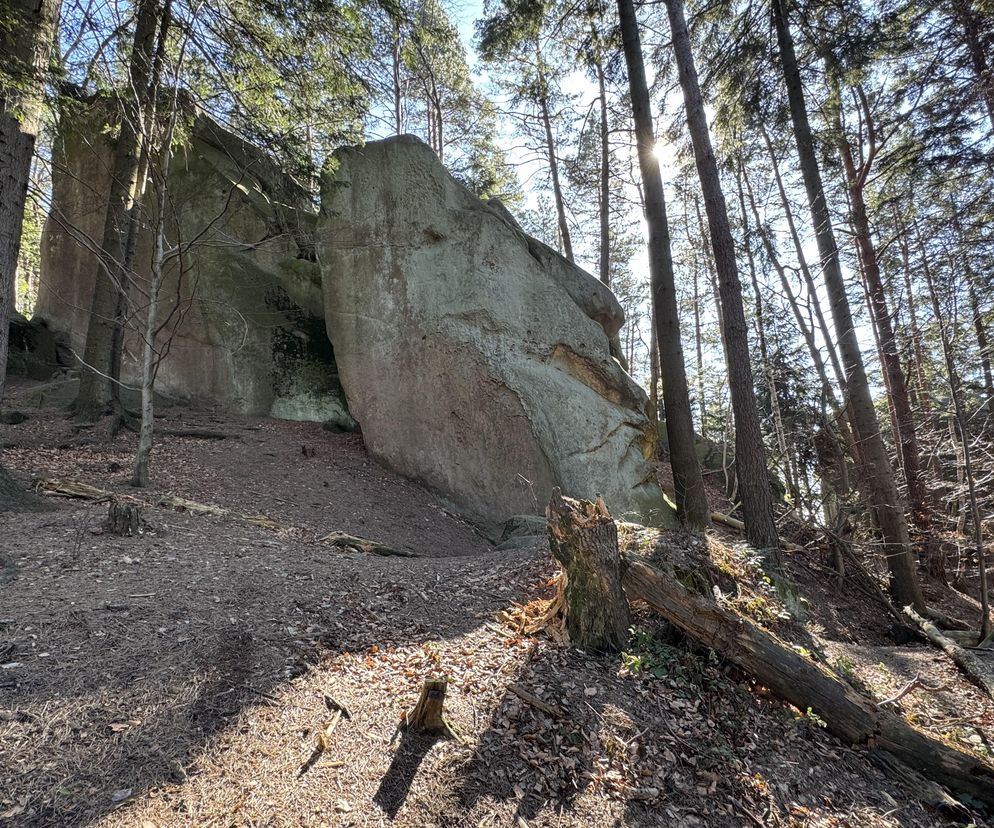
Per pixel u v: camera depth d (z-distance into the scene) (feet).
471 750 11.10
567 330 40.55
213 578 16.05
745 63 40.27
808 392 49.11
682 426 32.14
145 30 33.04
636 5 35.88
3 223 19.40
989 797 13.58
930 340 34.42
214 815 8.69
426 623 15.65
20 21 19.86
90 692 10.44
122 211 35.88
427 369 37.65
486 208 41.04
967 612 36.58
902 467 41.91
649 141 33.58
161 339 44.39
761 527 27.68
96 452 31.01
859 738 14.12
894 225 43.52
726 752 12.69
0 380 19.49
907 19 36.99
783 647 15.11
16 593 13.52
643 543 19.44
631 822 10.47
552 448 35.91
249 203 45.50
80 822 8.10
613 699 13.30
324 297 40.52
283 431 40.60
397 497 34.86
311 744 10.45
